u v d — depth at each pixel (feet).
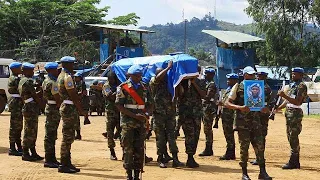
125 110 26.32
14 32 168.35
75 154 39.42
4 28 165.89
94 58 154.61
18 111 37.22
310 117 84.89
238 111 27.91
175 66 32.68
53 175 29.71
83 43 154.30
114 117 35.81
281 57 120.67
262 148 28.17
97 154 39.50
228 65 113.80
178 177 29.68
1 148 41.75
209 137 39.32
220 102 37.45
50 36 162.61
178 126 37.11
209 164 35.12
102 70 109.40
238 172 31.76
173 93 32.65
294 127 33.17
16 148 40.09
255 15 123.13
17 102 37.14
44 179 28.60
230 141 37.50
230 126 37.32
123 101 26.43
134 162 27.02
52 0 172.35
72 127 30.37
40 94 35.68
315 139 55.57
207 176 30.12
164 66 33.65
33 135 34.96
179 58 32.94
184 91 33.12
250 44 122.11
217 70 115.03
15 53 163.12
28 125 34.71
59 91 30.19
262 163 28.45
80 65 127.54
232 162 36.29
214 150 43.47
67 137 30.42
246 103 27.22
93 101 81.61
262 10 123.03
